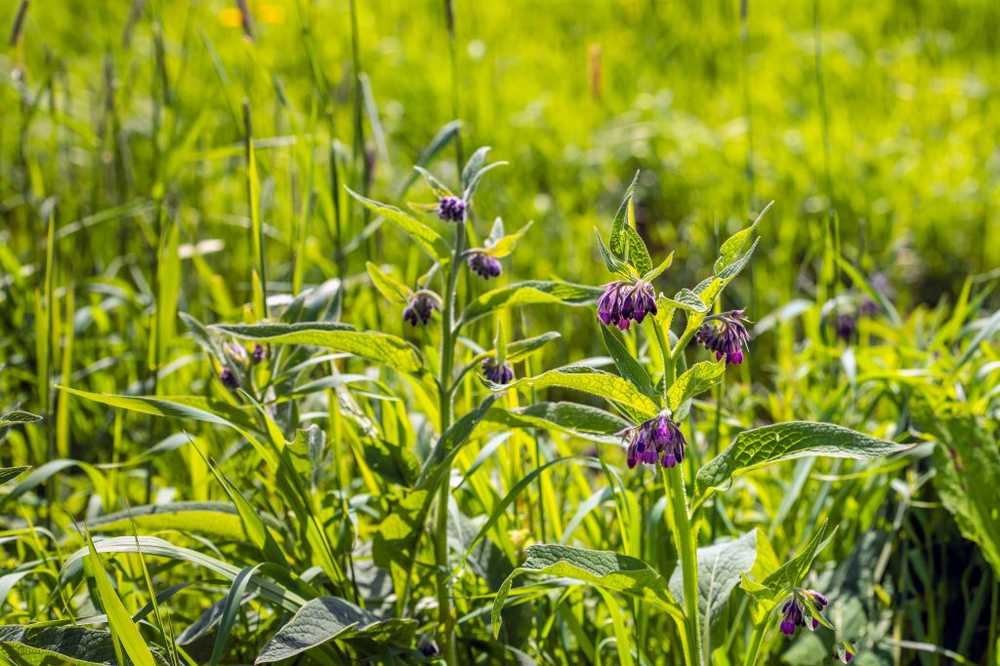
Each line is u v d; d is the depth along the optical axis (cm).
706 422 419
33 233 513
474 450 348
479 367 303
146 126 723
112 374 496
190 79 895
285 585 282
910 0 1198
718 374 232
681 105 927
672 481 252
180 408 284
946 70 1001
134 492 417
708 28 1116
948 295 668
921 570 345
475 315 286
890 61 1023
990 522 336
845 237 702
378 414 366
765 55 1047
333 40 1067
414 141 825
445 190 283
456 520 329
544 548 242
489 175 731
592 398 559
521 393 358
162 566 321
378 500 353
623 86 970
